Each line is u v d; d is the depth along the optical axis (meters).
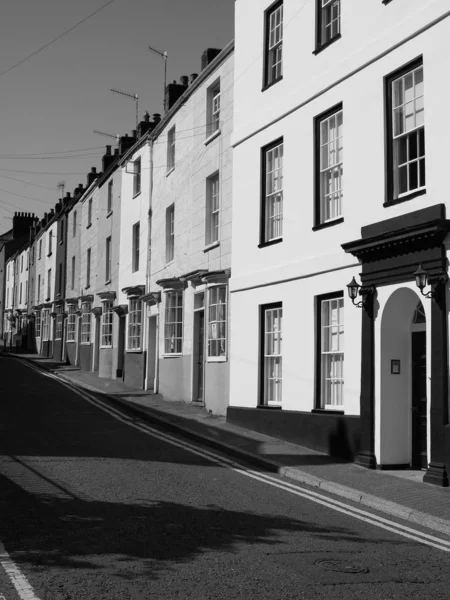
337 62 14.12
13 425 15.95
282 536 7.80
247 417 16.34
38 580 6.02
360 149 13.27
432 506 9.39
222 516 8.62
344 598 5.86
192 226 21.27
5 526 7.76
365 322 12.74
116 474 10.90
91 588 5.86
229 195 18.77
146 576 6.21
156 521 8.19
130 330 26.64
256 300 16.47
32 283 54.75
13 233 69.88
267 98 16.64
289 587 6.06
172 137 24.08
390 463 12.29
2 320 68.81
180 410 19.30
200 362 20.78
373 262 12.59
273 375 16.03
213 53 21.53
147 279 25.41
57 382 27.80
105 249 32.62
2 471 10.77
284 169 15.70
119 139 30.97
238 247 17.41
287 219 15.46
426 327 11.41
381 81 12.86
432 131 11.59
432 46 11.72
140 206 26.92
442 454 10.85
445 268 11.06
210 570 6.44
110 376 30.33
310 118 14.89
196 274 20.09
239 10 18.25
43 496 9.24
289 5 15.96
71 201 41.12
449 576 6.59
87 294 36.12
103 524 7.96
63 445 13.49
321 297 14.28
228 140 19.02
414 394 12.49
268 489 10.56
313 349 14.23
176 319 22.22
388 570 6.71
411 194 11.96
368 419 12.47
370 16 13.28
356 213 13.27
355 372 13.05
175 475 11.13
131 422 17.47
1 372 31.17
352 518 8.98
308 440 14.09
